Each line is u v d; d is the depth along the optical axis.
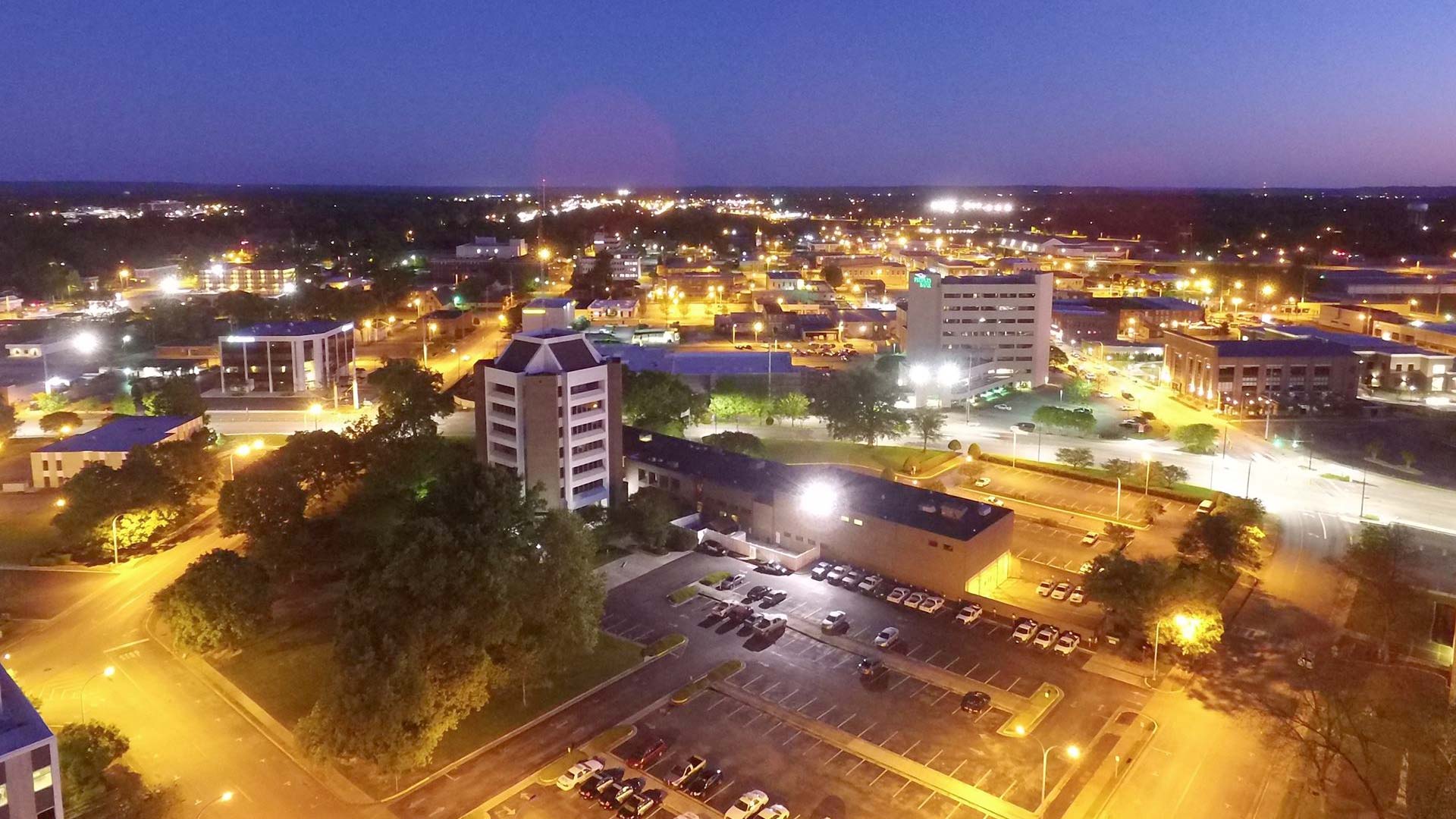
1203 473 177.50
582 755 89.31
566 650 100.88
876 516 129.62
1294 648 110.19
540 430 138.62
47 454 161.38
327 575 129.75
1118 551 116.75
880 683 102.88
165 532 143.75
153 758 89.12
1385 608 114.31
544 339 142.50
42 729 72.19
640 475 160.50
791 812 82.12
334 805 83.19
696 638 113.12
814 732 94.12
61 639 111.69
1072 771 87.81
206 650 105.94
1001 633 114.88
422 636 88.88
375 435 153.25
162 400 198.25
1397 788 84.25
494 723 95.12
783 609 120.94
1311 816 81.44
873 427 187.38
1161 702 99.12
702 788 84.19
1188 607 105.62
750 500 143.75
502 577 94.69
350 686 83.31
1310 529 149.12
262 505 127.31
